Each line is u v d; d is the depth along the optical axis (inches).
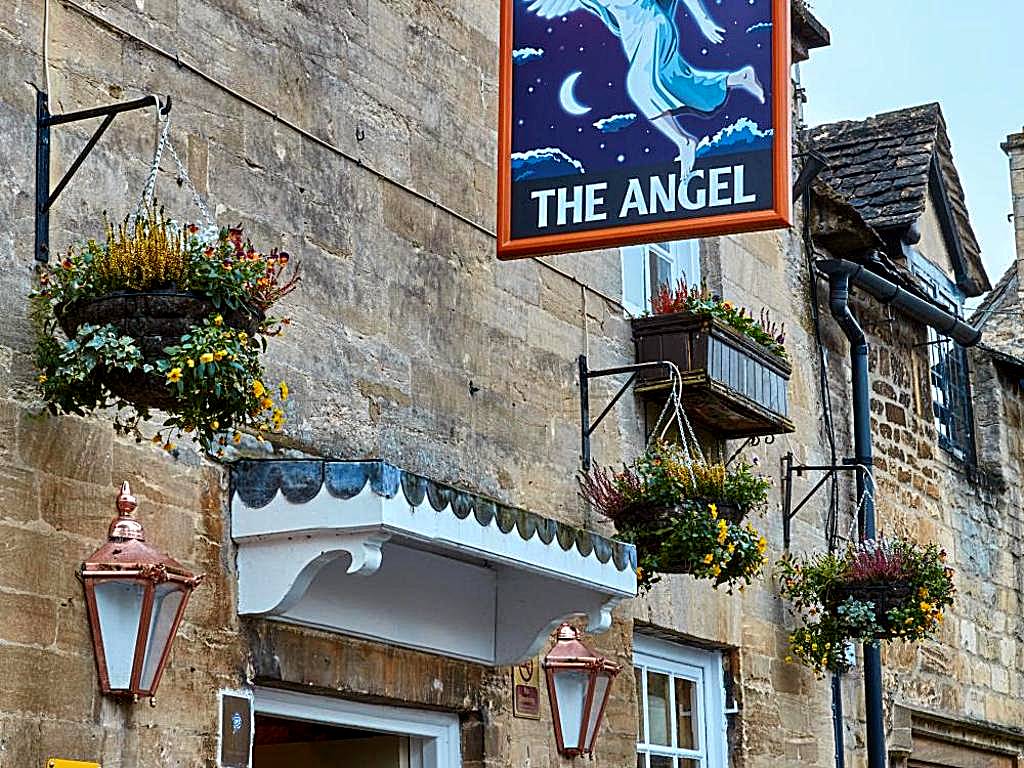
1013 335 625.6
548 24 284.8
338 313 269.9
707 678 374.6
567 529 271.3
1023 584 557.6
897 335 499.8
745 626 383.2
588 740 309.4
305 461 237.3
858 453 455.2
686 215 271.0
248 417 217.0
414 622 273.1
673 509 310.7
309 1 275.4
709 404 357.7
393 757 287.4
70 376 201.2
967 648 509.0
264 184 258.8
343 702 265.9
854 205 522.9
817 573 398.0
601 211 275.3
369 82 287.4
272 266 219.1
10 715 199.6
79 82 226.4
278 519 236.5
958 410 548.7
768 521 402.9
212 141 249.6
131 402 205.5
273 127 262.5
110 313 199.2
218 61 253.4
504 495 304.8
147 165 235.8
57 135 220.4
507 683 297.0
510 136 282.7
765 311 413.7
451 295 299.4
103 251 204.1
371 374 275.3
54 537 209.3
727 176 270.1
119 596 212.4
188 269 200.8
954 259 569.3
